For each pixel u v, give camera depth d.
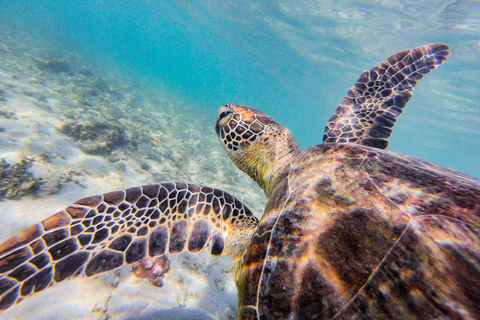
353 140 0.74
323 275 0.27
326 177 0.38
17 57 3.47
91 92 3.15
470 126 7.23
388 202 0.30
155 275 0.89
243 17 6.28
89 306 0.70
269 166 0.64
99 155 1.69
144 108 3.81
